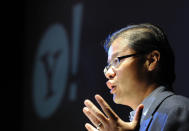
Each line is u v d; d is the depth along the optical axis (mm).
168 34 3129
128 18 3566
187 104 1510
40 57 4902
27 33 5223
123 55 1767
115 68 1776
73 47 4309
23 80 5164
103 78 3717
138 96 1741
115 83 1770
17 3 5359
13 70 5289
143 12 3408
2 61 5332
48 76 4684
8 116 5191
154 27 1865
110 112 1430
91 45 4012
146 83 1722
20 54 5250
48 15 4879
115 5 3760
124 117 3258
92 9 4105
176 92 2992
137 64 1729
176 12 3066
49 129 4504
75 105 4090
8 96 5277
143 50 1749
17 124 5109
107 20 3838
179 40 3018
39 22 5031
